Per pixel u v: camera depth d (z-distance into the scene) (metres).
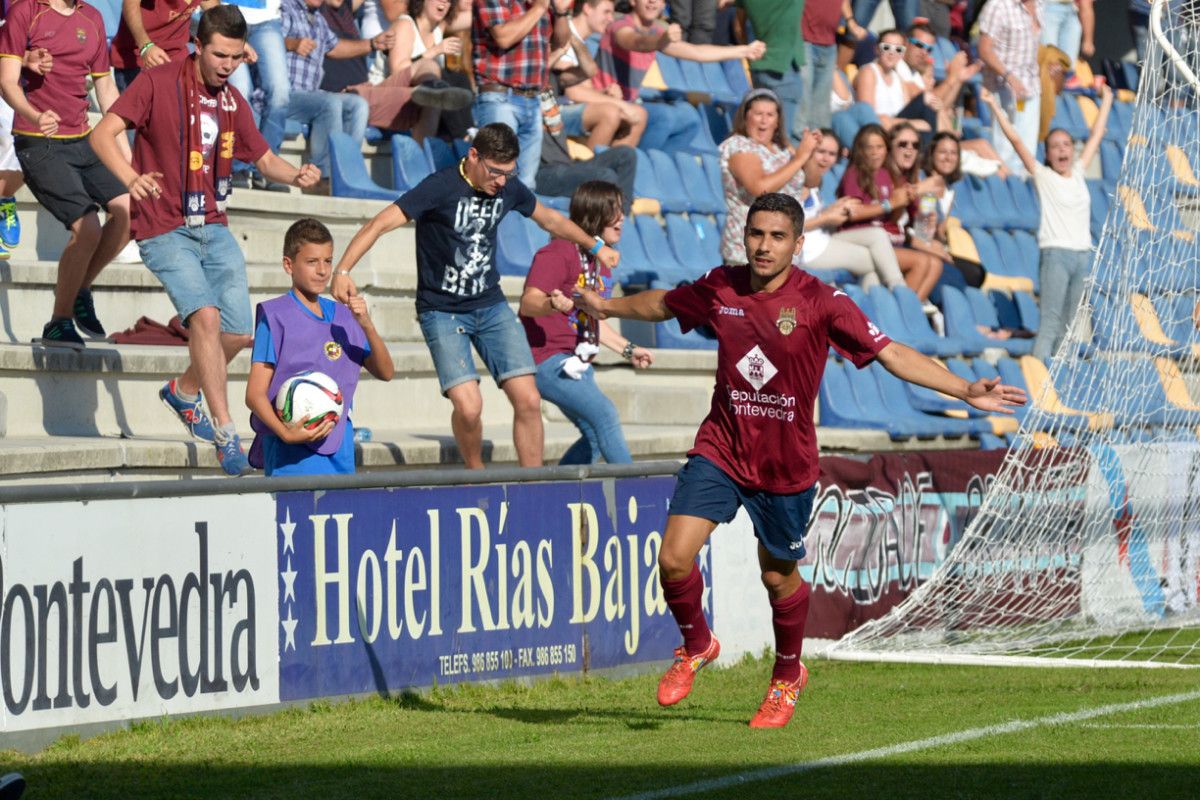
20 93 22.06
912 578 25.34
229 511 16.61
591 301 16.61
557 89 36.56
